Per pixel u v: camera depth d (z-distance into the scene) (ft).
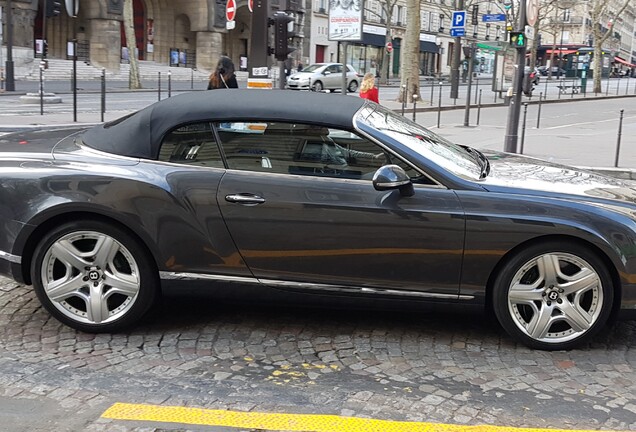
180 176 13.43
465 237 13.01
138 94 95.76
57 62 129.49
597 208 13.10
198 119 13.76
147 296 13.76
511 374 12.53
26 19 120.88
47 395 11.31
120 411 10.79
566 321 13.43
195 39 169.78
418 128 15.85
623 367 12.97
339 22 46.98
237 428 10.33
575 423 10.74
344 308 13.74
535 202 13.09
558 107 103.71
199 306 15.58
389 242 13.12
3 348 13.21
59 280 13.75
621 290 13.12
